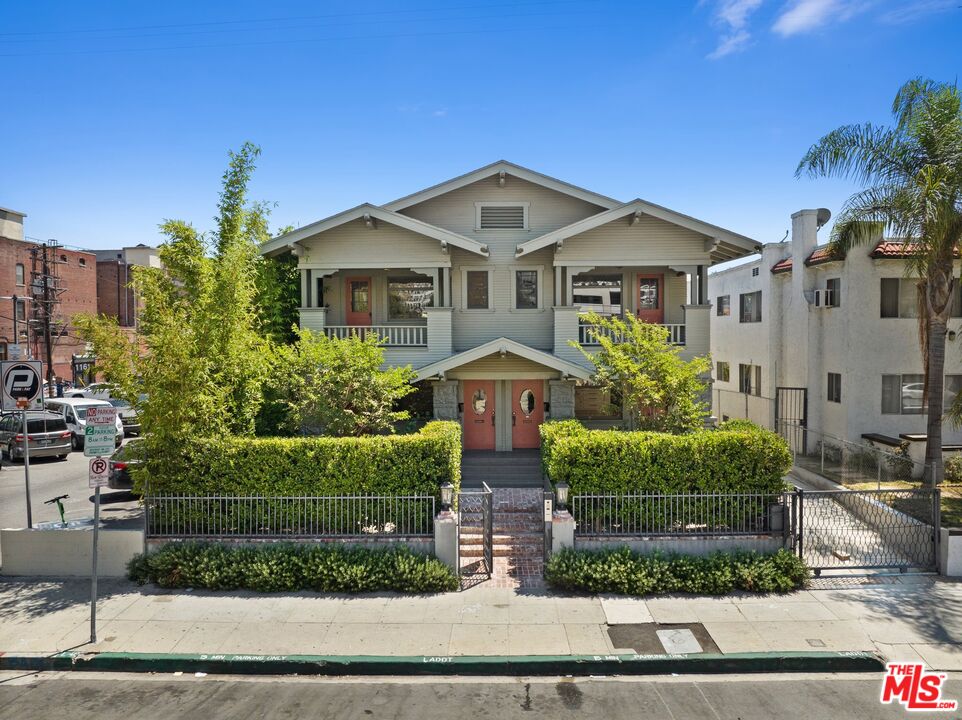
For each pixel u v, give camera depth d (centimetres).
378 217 1703
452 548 1091
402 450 1163
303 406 1348
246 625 937
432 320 1722
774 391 2092
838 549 1204
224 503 1159
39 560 1130
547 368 1695
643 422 1394
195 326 1125
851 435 1753
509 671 830
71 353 4638
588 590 1051
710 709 742
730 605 997
